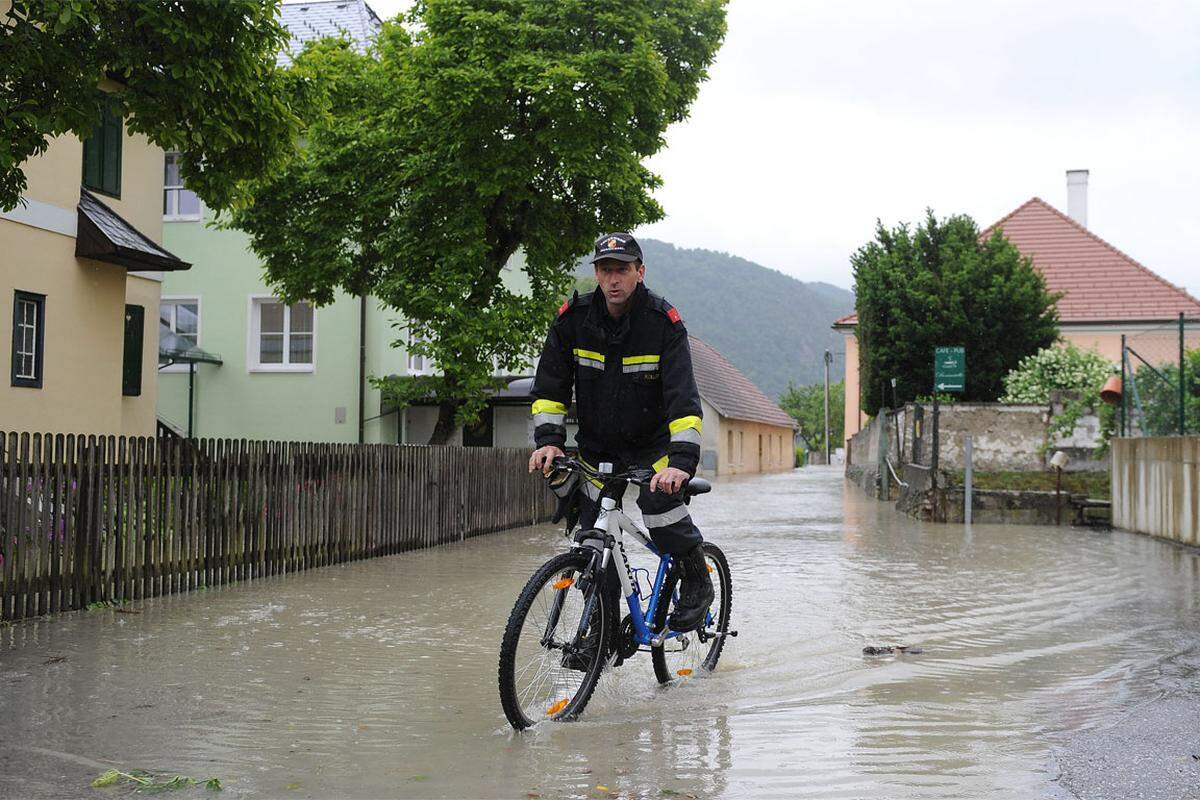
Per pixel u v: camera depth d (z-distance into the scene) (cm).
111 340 1359
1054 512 1591
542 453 459
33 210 1227
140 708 470
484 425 2908
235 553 913
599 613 466
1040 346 2500
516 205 1886
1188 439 1248
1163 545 1272
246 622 705
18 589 701
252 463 932
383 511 1167
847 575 973
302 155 979
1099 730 430
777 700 489
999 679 536
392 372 2538
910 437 2136
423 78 1700
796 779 367
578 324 476
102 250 1291
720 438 4481
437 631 671
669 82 1762
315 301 2025
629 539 506
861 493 2664
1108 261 3516
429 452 1287
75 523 748
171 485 838
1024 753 397
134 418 1620
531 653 438
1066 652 611
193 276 2558
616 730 434
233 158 894
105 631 666
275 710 467
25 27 691
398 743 414
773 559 1116
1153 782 358
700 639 547
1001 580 939
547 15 1673
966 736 423
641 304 471
